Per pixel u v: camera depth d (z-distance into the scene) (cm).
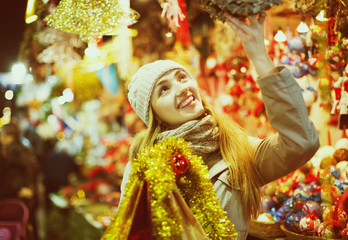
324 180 208
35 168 564
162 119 187
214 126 180
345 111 198
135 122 558
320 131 281
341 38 191
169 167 159
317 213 197
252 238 242
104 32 216
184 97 181
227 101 348
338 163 208
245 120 344
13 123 561
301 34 238
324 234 185
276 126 154
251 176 174
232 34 342
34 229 563
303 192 214
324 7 200
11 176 546
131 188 157
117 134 703
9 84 834
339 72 206
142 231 154
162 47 401
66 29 214
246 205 173
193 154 176
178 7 255
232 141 179
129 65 301
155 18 379
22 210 464
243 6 143
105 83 571
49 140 732
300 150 153
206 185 164
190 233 151
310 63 219
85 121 776
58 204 561
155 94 183
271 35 269
